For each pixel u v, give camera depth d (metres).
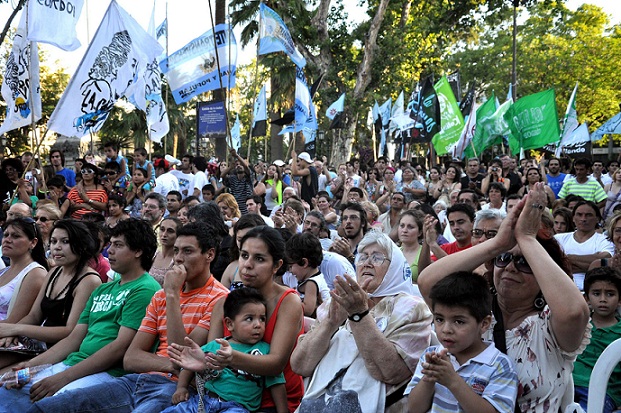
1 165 11.23
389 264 4.36
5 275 6.33
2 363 5.64
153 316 5.09
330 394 4.13
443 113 17.95
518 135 18.39
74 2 10.71
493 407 3.22
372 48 30.56
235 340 4.51
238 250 6.54
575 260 7.48
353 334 4.02
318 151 39.56
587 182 12.59
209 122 15.60
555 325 3.27
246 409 4.33
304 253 5.86
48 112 35.75
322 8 30.34
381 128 25.55
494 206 10.16
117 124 31.89
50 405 4.59
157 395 4.57
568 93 49.50
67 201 11.68
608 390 4.43
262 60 30.58
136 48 10.87
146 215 9.02
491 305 3.39
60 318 5.81
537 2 35.88
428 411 3.47
